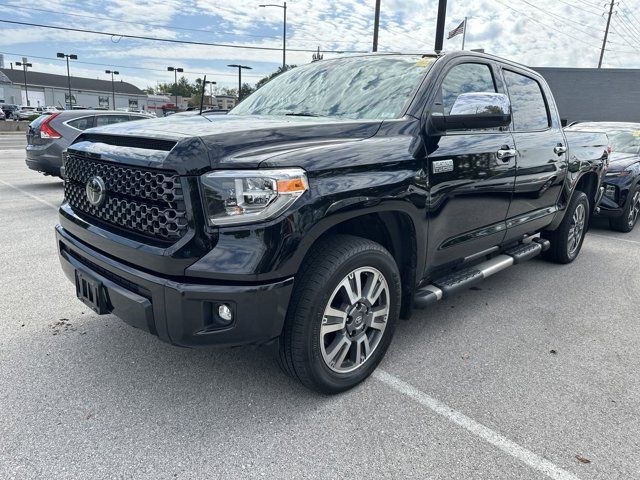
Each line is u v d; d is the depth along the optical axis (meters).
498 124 3.04
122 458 2.23
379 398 2.76
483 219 3.60
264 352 3.24
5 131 34.12
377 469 2.21
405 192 2.73
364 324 2.78
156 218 2.32
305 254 2.34
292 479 2.14
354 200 2.46
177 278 2.24
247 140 2.36
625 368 3.17
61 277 4.61
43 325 3.56
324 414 2.59
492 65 3.81
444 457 2.29
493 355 3.30
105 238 2.52
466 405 2.71
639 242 6.86
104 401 2.66
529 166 4.01
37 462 2.19
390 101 3.13
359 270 2.65
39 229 6.48
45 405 2.61
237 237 2.20
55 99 91.06
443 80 3.25
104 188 2.58
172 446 2.32
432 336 3.57
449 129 2.97
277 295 2.28
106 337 3.39
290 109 3.52
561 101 25.95
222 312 2.31
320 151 2.44
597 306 4.26
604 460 2.30
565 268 5.43
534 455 2.32
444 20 13.60
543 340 3.55
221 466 2.20
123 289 2.44
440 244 3.21
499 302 4.31
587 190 5.69
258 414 2.58
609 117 25.33
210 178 2.19
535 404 2.73
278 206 2.22
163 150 2.31
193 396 2.73
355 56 3.82
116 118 10.00
